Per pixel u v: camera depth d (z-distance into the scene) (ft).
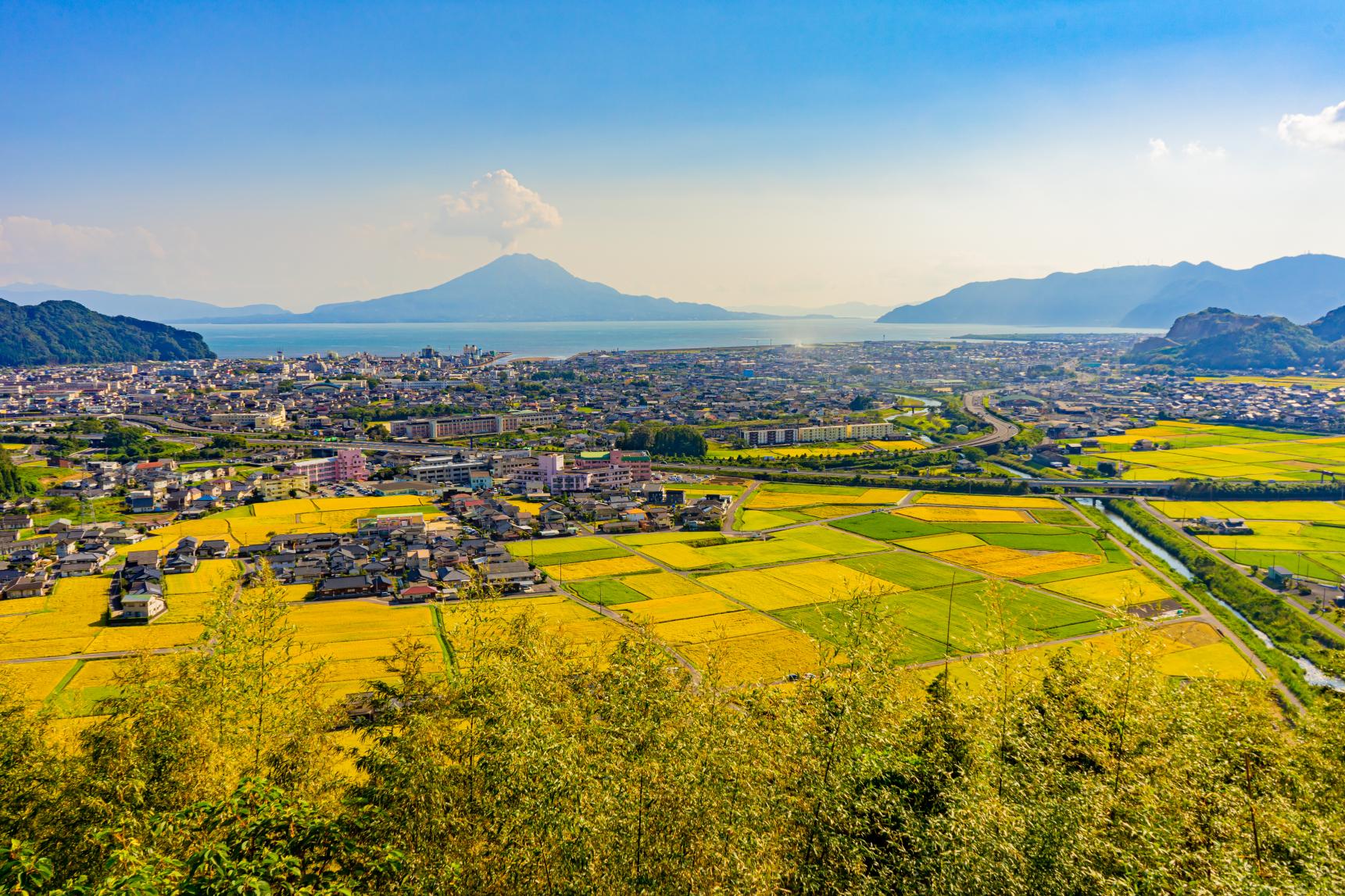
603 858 92.68
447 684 154.92
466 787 111.86
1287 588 414.41
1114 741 122.42
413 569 416.26
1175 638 349.00
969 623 343.87
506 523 529.45
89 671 286.66
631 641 170.30
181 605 365.20
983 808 101.09
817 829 103.71
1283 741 136.98
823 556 479.82
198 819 98.02
